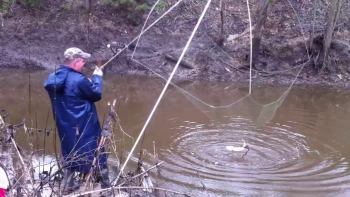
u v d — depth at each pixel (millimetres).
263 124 9500
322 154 7840
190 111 10398
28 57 15328
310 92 13570
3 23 15977
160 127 8945
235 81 14750
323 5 16703
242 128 9148
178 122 9375
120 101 11164
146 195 5070
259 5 15266
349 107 11633
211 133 8695
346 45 15680
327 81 14977
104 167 4738
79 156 4602
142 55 15617
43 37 15969
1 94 11297
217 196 5977
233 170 6898
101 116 9508
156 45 15969
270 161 7383
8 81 13109
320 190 6332
